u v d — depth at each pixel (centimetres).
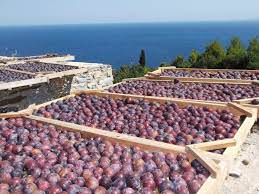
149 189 73
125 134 106
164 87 181
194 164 85
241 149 131
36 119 124
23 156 91
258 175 112
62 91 265
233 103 135
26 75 242
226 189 104
